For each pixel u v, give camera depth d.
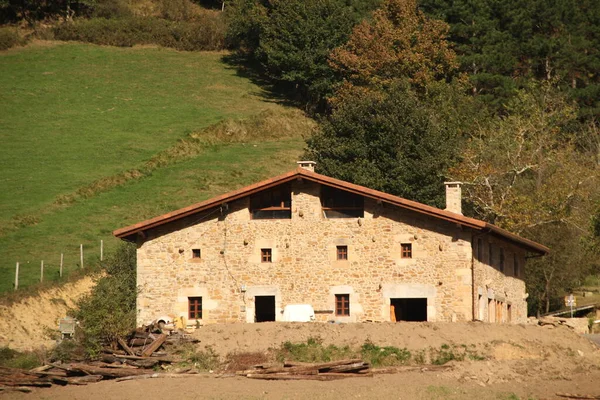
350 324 59.47
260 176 118.94
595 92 128.12
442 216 63.56
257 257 66.12
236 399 47.84
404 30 129.25
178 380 52.78
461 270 63.62
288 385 50.88
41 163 118.94
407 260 64.44
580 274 95.00
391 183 92.94
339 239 65.44
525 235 89.81
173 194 112.31
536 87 127.12
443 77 130.75
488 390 49.72
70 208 106.75
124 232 66.69
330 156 97.62
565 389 50.50
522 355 58.19
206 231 66.81
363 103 99.25
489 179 92.75
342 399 47.62
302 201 66.19
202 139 130.50
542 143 98.69
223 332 58.94
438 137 96.69
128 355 56.81
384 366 54.91
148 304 66.62
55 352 59.50
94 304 59.66
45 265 91.00
